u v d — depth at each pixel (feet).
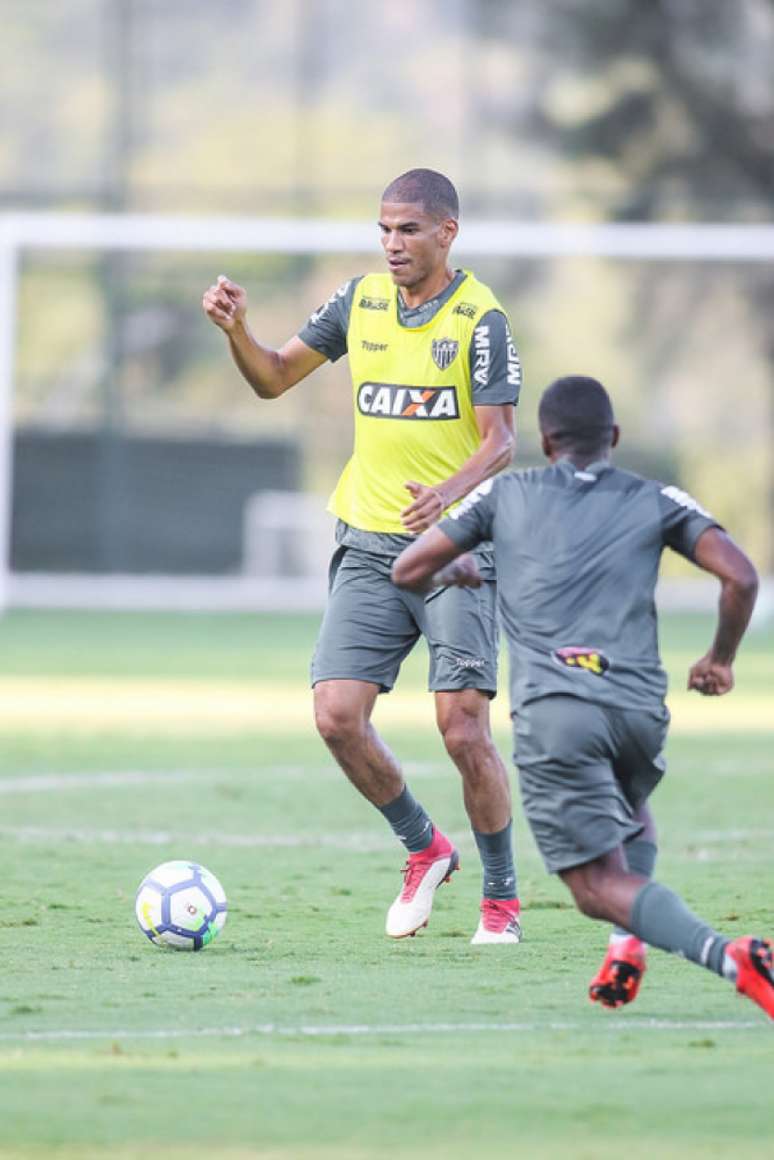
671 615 368.68
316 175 429.79
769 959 61.52
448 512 87.25
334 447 423.64
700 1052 63.05
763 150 428.56
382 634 87.71
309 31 430.20
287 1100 56.49
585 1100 56.65
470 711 86.07
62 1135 52.80
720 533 65.57
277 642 297.53
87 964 79.61
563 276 437.58
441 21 431.43
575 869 64.64
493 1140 52.42
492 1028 67.05
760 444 432.66
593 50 430.61
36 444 404.57
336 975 77.61
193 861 111.55
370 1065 60.90
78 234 317.42
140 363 423.64
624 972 65.72
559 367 437.17
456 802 138.21
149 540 406.41
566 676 64.44
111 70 428.56
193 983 75.46
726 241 318.86
